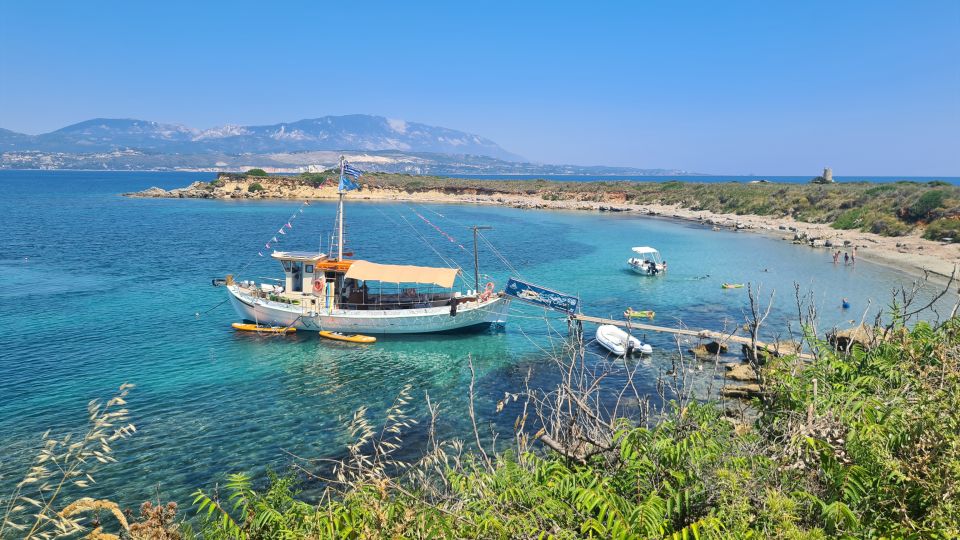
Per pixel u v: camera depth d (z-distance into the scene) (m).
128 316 40.47
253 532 8.12
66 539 15.30
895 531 6.51
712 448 8.01
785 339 34.88
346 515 7.39
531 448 20.12
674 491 7.45
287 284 40.03
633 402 24.33
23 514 16.45
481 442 21.62
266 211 128.12
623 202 156.12
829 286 51.53
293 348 35.22
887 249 69.56
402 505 7.35
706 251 75.19
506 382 29.47
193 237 82.56
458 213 132.75
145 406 25.36
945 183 107.38
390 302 40.16
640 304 46.59
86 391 26.69
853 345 12.68
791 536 6.27
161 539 7.62
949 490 6.32
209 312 42.19
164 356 32.56
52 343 33.94
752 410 20.59
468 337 38.28
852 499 6.94
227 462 20.36
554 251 75.69
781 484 7.29
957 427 7.28
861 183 131.88
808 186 132.00
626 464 8.26
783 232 93.88
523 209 146.50
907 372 9.91
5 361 30.55
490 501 7.87
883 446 7.41
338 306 39.31
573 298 39.72
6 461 19.86
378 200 163.00
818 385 9.91
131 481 18.92
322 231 94.12
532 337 38.34
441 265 64.88
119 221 101.75
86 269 57.19
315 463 20.23
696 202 137.00
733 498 6.92
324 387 28.55
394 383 29.33
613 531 6.68
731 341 34.25
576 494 7.61
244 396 27.00
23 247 69.75
